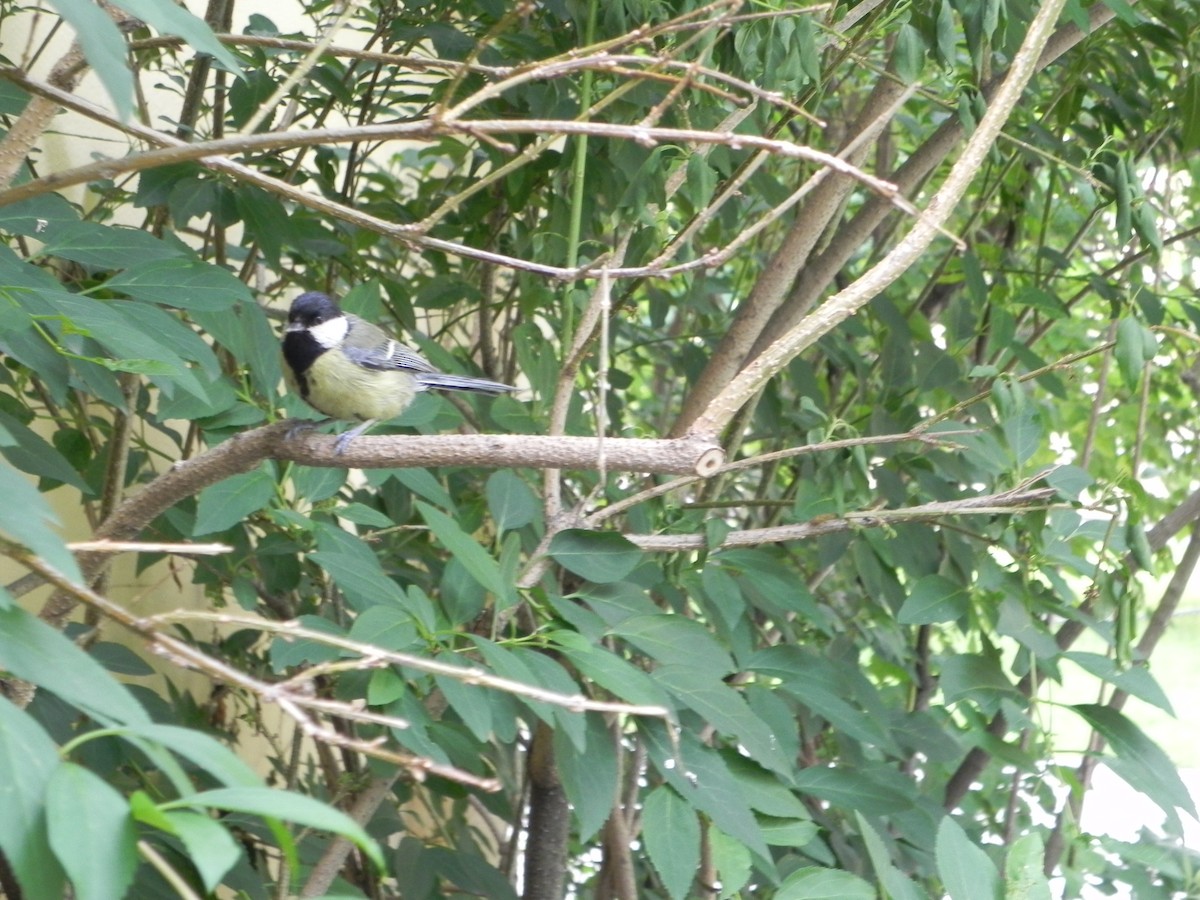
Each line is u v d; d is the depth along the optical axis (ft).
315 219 21.11
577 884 24.36
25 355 11.93
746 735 13.55
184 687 24.43
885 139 27.09
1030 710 16.48
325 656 13.28
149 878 12.68
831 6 14.96
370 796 15.39
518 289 24.99
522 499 15.85
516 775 23.02
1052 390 20.18
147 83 26.61
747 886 17.79
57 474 13.53
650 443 11.32
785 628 20.79
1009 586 16.49
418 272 26.35
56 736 13.94
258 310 15.43
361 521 15.78
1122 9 16.52
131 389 17.03
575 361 15.78
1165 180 28.30
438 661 12.66
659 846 13.19
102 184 20.26
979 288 20.79
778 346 11.42
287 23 28.81
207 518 13.37
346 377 16.97
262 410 15.29
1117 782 25.59
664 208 17.01
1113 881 19.31
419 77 28.07
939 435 16.49
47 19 22.07
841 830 19.34
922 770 24.71
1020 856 13.06
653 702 12.87
